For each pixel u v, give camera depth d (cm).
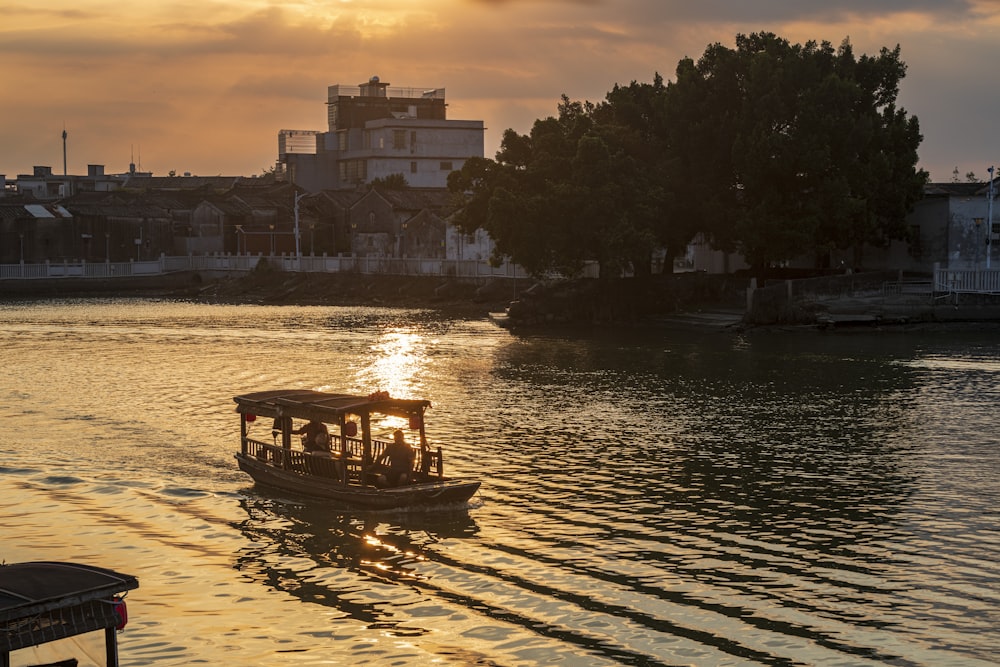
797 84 7219
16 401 4069
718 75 7444
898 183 7250
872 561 2186
